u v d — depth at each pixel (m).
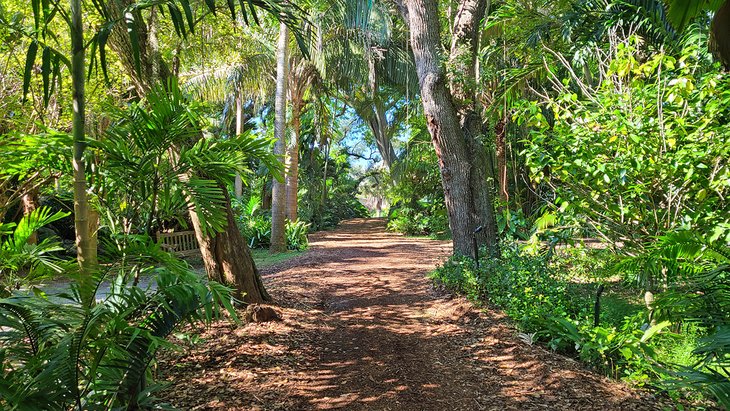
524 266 6.51
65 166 3.28
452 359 4.53
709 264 3.62
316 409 3.44
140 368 2.61
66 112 6.74
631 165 4.59
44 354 2.32
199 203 3.23
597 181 4.89
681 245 3.35
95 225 4.02
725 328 2.85
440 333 5.34
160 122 3.02
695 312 3.52
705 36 5.09
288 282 8.25
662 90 4.70
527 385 3.87
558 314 5.16
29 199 8.91
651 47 7.09
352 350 4.84
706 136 4.45
